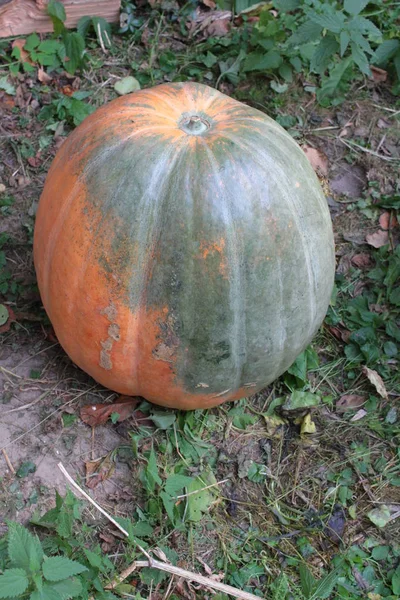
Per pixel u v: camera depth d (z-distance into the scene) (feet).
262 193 3.71
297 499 4.35
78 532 4.08
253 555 4.17
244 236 3.68
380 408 4.69
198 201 3.64
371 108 5.91
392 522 4.31
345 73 5.81
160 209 3.67
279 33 5.85
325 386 4.75
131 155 3.72
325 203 4.06
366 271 5.20
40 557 3.65
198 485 4.28
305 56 5.91
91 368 4.11
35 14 5.77
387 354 4.86
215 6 6.29
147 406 4.45
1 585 3.48
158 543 4.09
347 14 5.96
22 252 5.01
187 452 4.38
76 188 3.82
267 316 3.85
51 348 4.65
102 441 4.38
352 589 4.11
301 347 4.15
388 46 5.85
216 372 3.93
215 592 3.99
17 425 4.38
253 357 3.95
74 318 3.94
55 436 4.36
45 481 4.23
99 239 3.73
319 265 3.96
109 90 5.80
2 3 5.64
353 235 5.33
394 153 5.70
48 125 5.54
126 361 3.94
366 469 4.45
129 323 3.81
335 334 4.91
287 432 4.55
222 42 6.02
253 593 4.05
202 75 5.92
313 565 4.16
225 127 3.83
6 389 4.49
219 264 3.68
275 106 5.81
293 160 3.88
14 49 5.73
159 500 4.18
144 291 3.75
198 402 4.12
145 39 6.04
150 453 4.24
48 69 5.80
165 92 3.98
